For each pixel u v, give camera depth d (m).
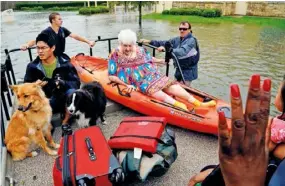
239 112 0.58
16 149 3.07
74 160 2.35
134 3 34.53
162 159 2.52
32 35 17.59
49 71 3.75
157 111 3.77
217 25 21.52
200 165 3.04
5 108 3.62
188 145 3.42
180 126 3.69
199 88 8.93
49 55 3.61
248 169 0.61
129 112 4.30
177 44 5.15
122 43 3.95
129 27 21.08
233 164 0.61
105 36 17.73
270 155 1.52
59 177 2.28
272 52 13.06
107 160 2.36
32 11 36.75
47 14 31.23
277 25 20.84
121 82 4.11
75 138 2.61
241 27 20.33
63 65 3.80
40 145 3.19
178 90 4.00
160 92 3.92
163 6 31.70
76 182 2.19
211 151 3.30
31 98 2.96
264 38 16.20
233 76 9.92
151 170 2.45
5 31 19.02
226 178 0.63
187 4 30.02
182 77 4.70
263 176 0.62
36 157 3.19
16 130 3.06
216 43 15.12
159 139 2.58
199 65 11.16
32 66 3.69
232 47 14.12
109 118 4.11
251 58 12.13
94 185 2.22
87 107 3.42
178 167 3.01
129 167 2.44
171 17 26.83
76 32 19.17
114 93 4.18
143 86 4.00
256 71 10.43
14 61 11.34
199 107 3.82
